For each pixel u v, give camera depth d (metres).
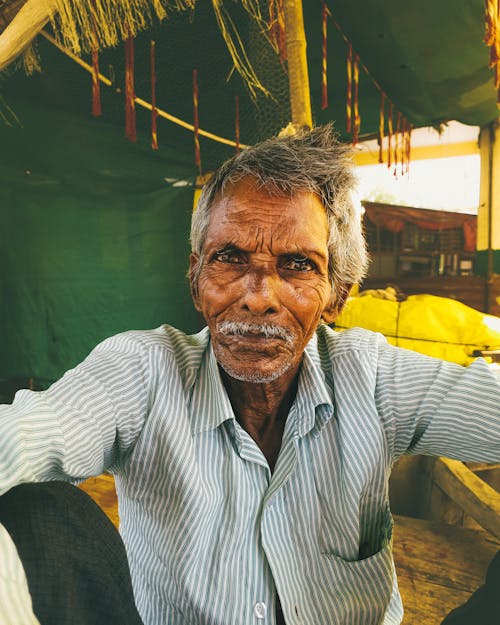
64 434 0.72
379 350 1.03
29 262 4.18
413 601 1.74
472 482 2.31
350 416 0.94
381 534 0.98
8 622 0.48
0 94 3.84
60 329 4.25
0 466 0.62
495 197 5.46
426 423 0.94
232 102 4.13
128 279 4.54
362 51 3.97
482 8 3.15
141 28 2.98
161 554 0.88
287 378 0.92
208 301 0.81
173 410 0.89
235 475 0.88
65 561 0.56
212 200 0.83
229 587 0.83
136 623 0.64
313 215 0.79
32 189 4.13
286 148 0.80
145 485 0.91
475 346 3.09
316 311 0.82
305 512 0.88
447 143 6.23
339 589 0.89
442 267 5.34
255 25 3.08
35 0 2.12
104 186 4.42
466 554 2.04
